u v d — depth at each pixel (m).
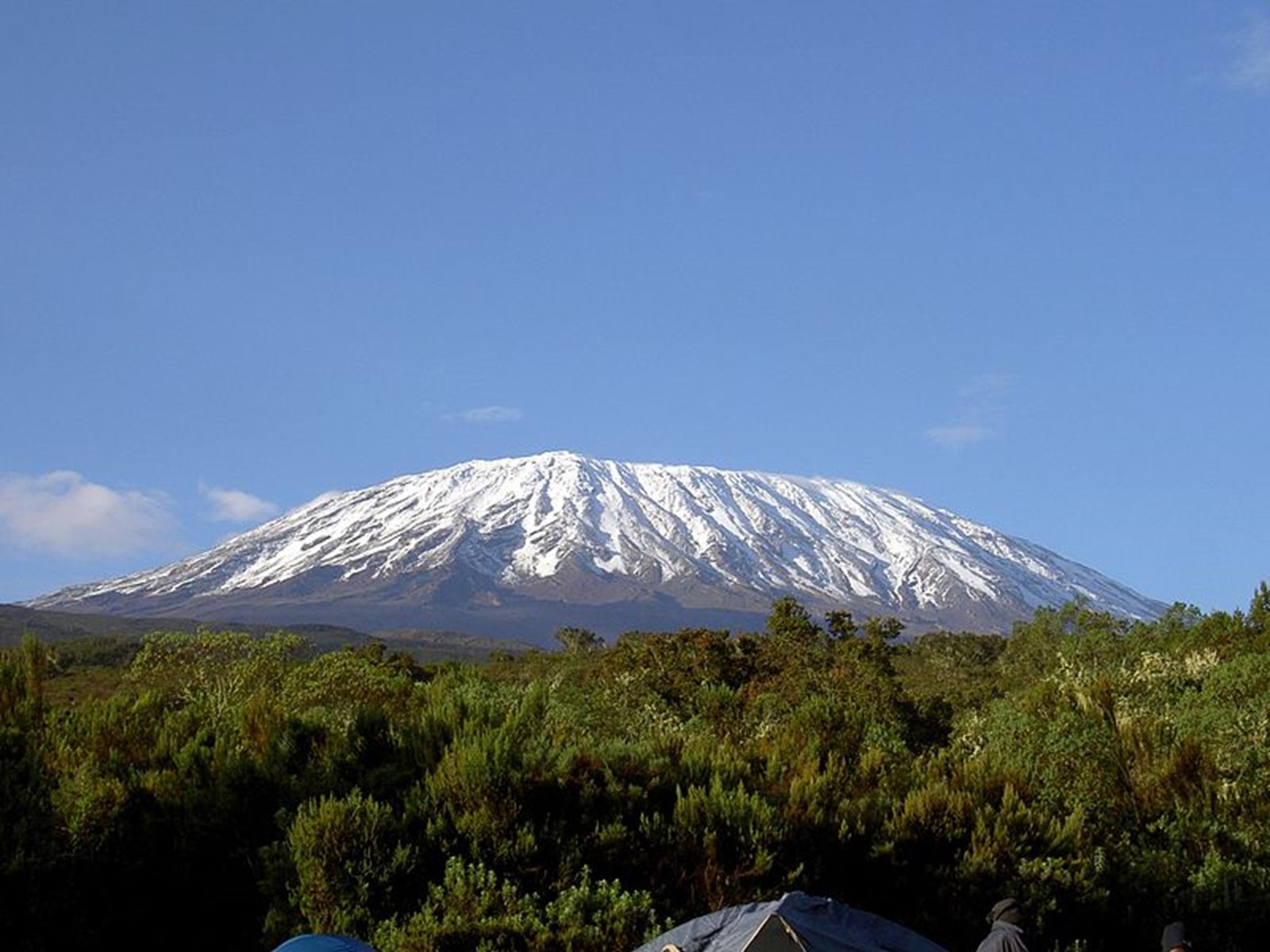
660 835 14.18
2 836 12.85
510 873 13.49
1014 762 18.09
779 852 14.13
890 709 27.41
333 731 17.42
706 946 11.32
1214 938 15.46
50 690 35.38
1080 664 28.91
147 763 16.72
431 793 14.25
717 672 35.66
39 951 12.70
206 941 14.37
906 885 14.84
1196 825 18.36
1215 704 22.73
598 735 21.77
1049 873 15.02
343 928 12.74
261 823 14.99
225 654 20.55
